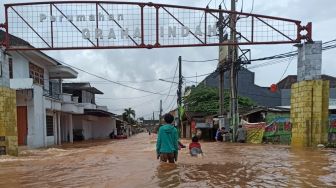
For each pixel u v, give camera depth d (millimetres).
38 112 25969
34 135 24938
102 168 10398
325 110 17750
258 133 25047
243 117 32750
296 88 18672
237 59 25875
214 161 11555
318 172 8727
